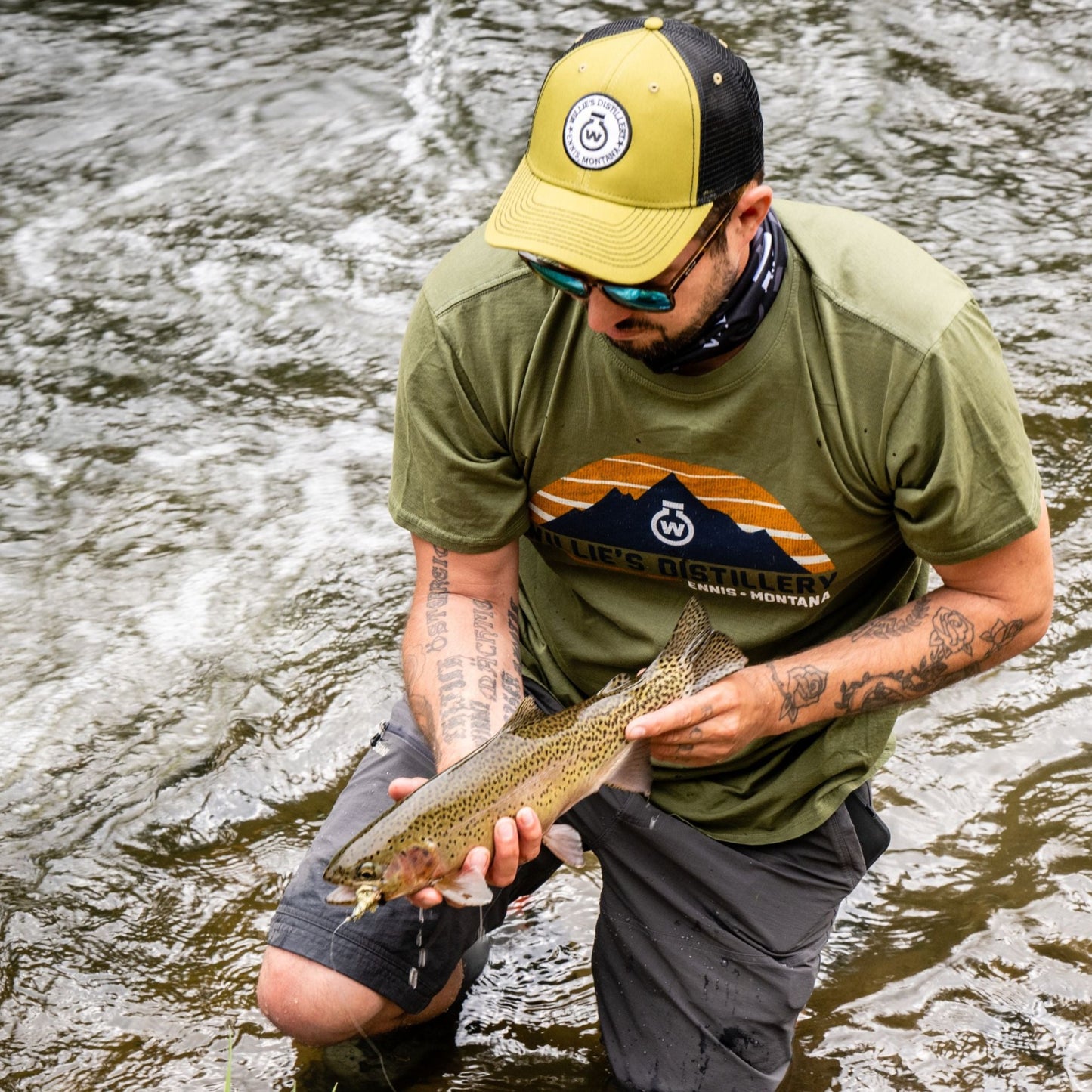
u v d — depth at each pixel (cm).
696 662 271
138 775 411
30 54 860
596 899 375
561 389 268
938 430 252
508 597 301
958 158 733
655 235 235
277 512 529
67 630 472
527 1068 327
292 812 400
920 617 277
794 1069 323
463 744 275
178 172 757
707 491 269
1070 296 630
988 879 373
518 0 870
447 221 710
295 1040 328
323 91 818
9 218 723
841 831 298
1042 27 822
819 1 859
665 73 237
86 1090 318
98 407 593
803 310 253
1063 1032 329
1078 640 455
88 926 363
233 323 645
